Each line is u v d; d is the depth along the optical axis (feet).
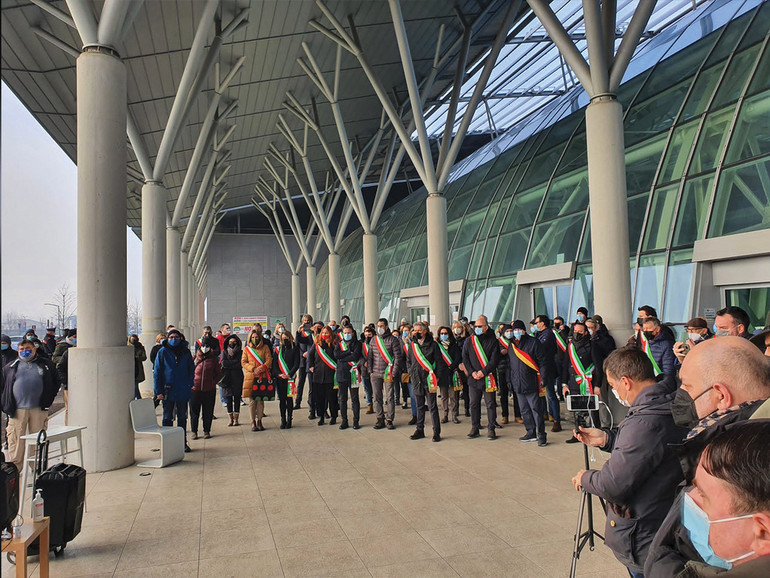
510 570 15.80
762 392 7.36
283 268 184.75
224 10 53.31
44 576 14.94
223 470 27.99
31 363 26.94
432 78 69.97
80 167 28.58
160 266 56.54
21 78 54.75
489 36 78.79
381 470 27.25
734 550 4.50
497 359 33.63
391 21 65.31
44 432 18.08
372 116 100.99
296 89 82.12
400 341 37.40
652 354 28.55
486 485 24.20
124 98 29.66
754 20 47.32
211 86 69.56
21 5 42.14
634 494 9.64
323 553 17.35
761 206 35.99
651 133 49.83
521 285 58.75
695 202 41.16
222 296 179.73
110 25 28.73
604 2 36.68
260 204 184.96
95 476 27.12
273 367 39.24
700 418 7.75
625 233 34.40
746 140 39.60
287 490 24.30
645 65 60.80
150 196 56.03
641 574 9.61
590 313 48.44
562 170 63.10
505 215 69.26
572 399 13.06
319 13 60.95
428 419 42.27
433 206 60.03
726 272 37.09
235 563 16.75
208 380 36.35
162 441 28.66
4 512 11.94
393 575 15.69
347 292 140.97
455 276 74.08
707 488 4.75
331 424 40.57
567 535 18.30
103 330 28.76
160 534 19.25
